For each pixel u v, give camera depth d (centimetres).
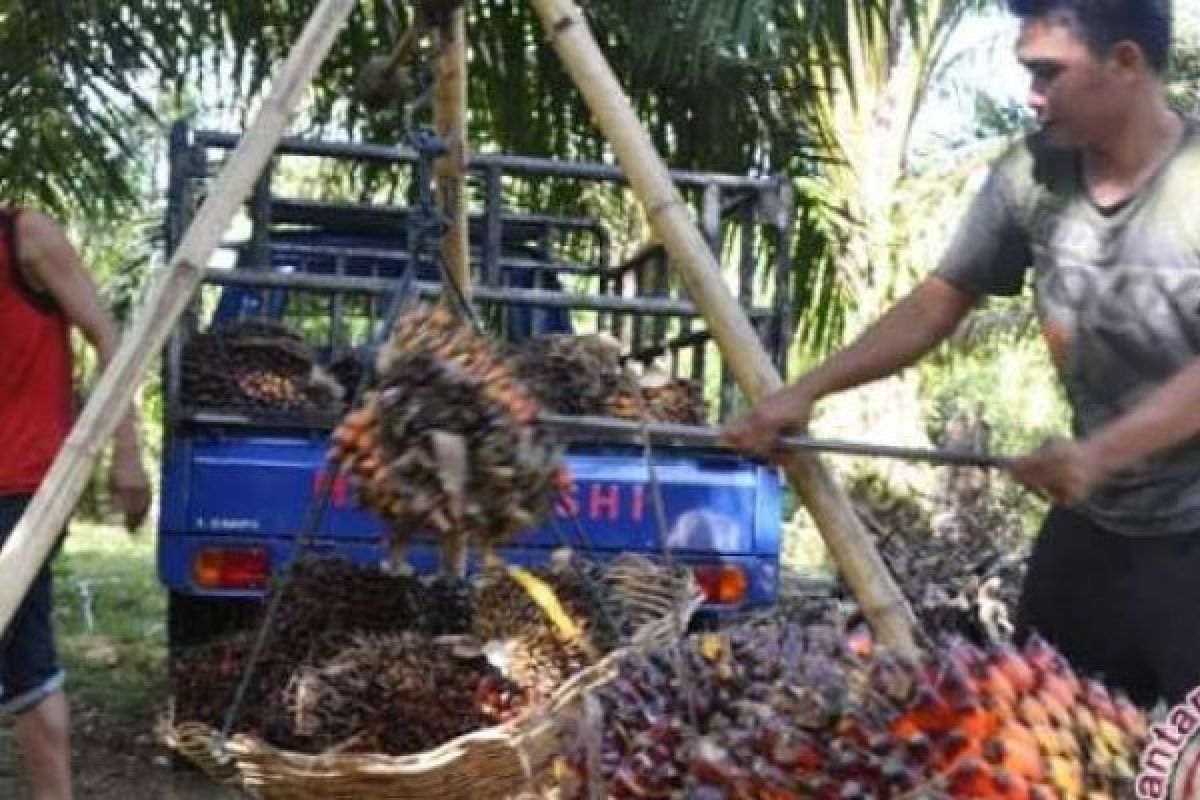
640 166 308
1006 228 291
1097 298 277
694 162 795
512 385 267
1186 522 278
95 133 773
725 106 782
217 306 658
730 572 558
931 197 1023
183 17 758
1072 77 265
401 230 677
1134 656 289
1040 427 1338
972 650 190
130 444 412
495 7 768
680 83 762
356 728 325
